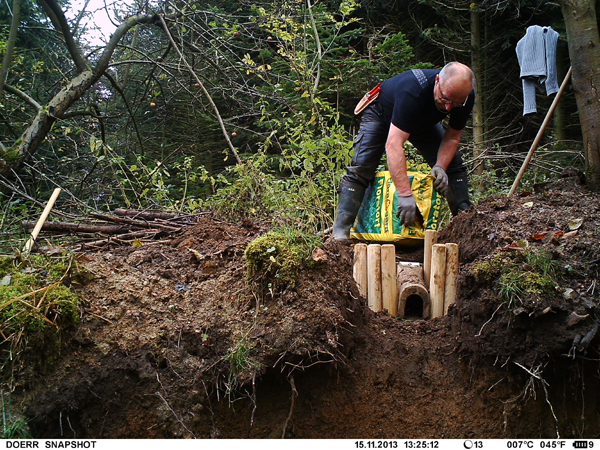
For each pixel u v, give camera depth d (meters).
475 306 3.03
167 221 4.41
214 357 2.94
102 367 2.91
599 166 4.45
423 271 3.86
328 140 3.99
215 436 2.91
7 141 7.81
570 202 3.91
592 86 4.53
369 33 11.59
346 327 3.08
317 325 2.84
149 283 3.27
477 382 3.05
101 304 3.10
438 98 3.75
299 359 2.85
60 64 8.55
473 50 11.05
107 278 3.26
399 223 4.39
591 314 2.75
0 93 5.28
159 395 2.89
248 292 3.06
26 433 2.73
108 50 6.78
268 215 4.71
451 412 3.05
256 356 2.83
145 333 3.01
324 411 3.00
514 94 11.57
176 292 3.23
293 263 2.99
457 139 4.24
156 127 9.66
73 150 7.70
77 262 3.23
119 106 9.50
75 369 2.89
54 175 6.73
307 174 4.76
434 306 3.52
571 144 9.46
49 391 2.82
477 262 3.20
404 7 12.12
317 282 3.01
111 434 2.88
